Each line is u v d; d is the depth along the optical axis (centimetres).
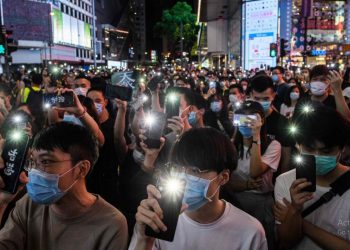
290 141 353
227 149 199
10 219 207
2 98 663
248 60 3134
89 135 207
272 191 348
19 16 4734
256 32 3036
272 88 424
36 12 4978
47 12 5156
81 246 194
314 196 222
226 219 200
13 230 200
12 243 197
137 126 402
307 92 700
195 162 189
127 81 539
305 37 2389
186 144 194
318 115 216
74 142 197
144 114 407
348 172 213
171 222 159
